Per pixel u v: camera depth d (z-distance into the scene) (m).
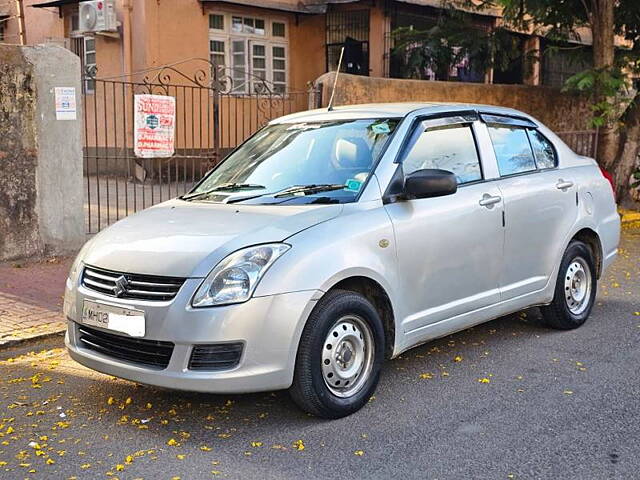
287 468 4.01
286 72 18.73
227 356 4.20
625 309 7.41
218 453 4.20
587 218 6.63
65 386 5.33
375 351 4.79
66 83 8.95
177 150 15.95
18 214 8.75
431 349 6.11
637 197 16.11
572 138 14.47
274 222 4.57
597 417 4.68
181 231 4.65
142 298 4.36
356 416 4.71
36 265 8.76
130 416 4.75
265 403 4.93
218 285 4.21
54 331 6.48
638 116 14.66
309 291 4.33
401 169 5.14
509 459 4.10
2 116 8.46
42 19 18.41
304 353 4.39
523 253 5.98
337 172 5.22
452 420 4.64
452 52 17.06
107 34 16.08
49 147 8.90
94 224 10.79
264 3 17.38
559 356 5.91
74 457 4.16
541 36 19.41
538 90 16.64
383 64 18.25
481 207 5.55
